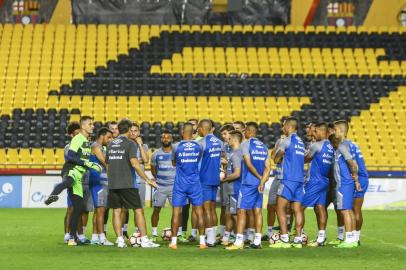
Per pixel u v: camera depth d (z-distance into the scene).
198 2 103.50
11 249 37.19
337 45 101.50
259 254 35.34
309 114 92.31
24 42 99.12
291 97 94.44
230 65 98.31
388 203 75.25
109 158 38.03
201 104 93.06
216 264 31.36
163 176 44.25
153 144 86.00
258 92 95.00
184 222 43.34
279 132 89.12
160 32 101.50
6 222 55.06
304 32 102.81
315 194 39.47
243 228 37.88
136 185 38.22
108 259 33.00
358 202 40.16
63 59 97.44
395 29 103.62
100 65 97.06
